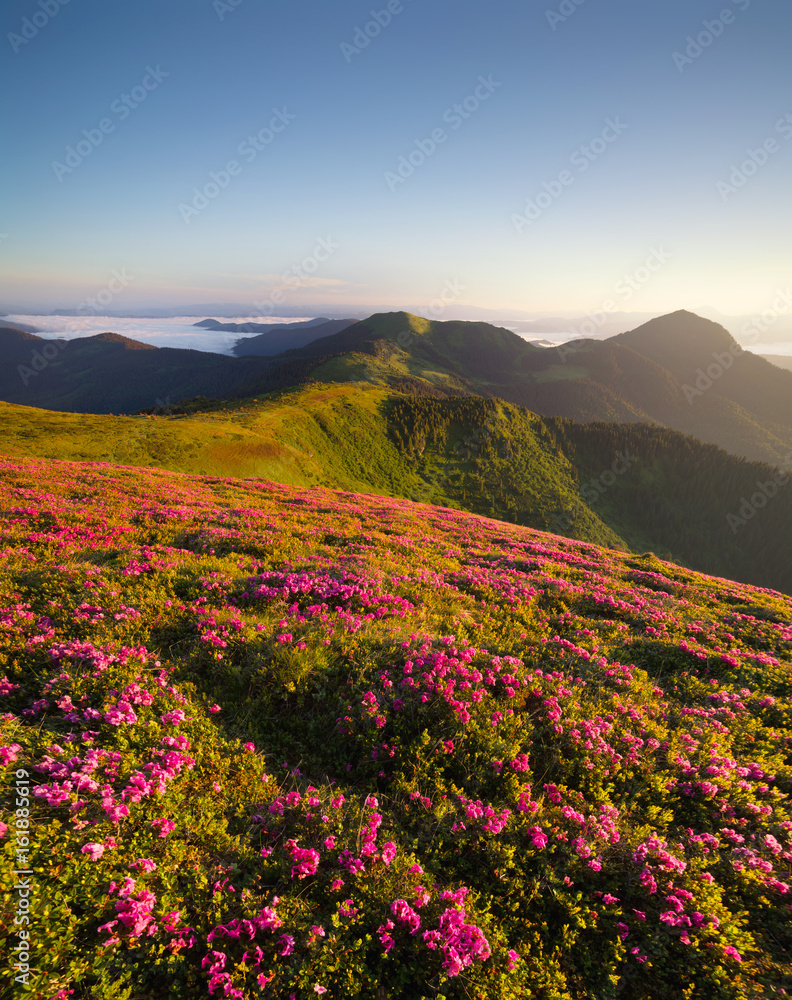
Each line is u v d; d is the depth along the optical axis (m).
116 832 4.74
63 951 3.81
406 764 6.41
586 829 5.68
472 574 15.44
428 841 5.49
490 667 8.46
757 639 13.20
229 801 5.56
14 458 31.58
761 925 5.11
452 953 4.19
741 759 7.54
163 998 3.82
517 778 6.32
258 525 18.58
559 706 7.72
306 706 7.29
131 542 14.52
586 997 4.43
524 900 5.04
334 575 12.11
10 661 6.84
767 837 5.92
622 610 13.98
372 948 4.36
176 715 6.27
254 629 8.46
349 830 5.35
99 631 7.90
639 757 7.00
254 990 3.89
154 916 4.16
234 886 4.68
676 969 4.60
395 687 7.48
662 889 5.17
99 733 5.85
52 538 13.23
